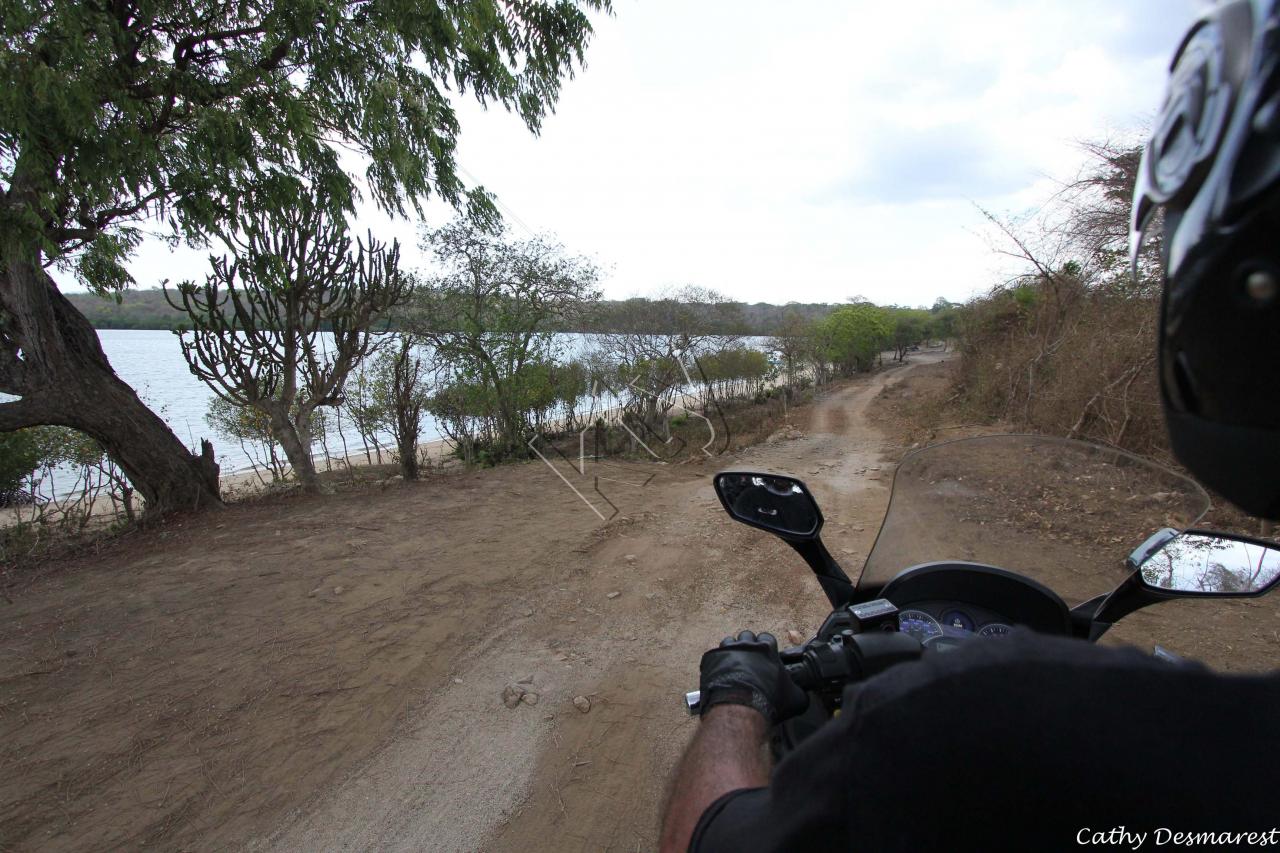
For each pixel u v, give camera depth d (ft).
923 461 7.45
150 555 19.67
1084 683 1.62
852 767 1.84
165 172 20.58
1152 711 1.55
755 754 3.01
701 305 73.10
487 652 13.30
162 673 12.48
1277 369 1.50
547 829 8.68
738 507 7.19
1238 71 1.64
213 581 17.13
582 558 18.81
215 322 26.17
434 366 39.60
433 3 22.84
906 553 6.61
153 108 20.68
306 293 27.96
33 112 16.61
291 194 22.20
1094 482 6.71
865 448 40.98
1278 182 1.40
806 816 1.98
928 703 1.71
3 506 34.14
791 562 18.24
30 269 20.61
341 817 8.92
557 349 46.03
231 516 23.88
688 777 2.95
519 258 41.73
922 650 3.93
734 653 3.68
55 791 9.34
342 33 21.81
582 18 27.43
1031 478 6.93
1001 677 1.67
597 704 11.44
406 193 25.54
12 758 10.04
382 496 27.09
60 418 22.38
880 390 95.25
